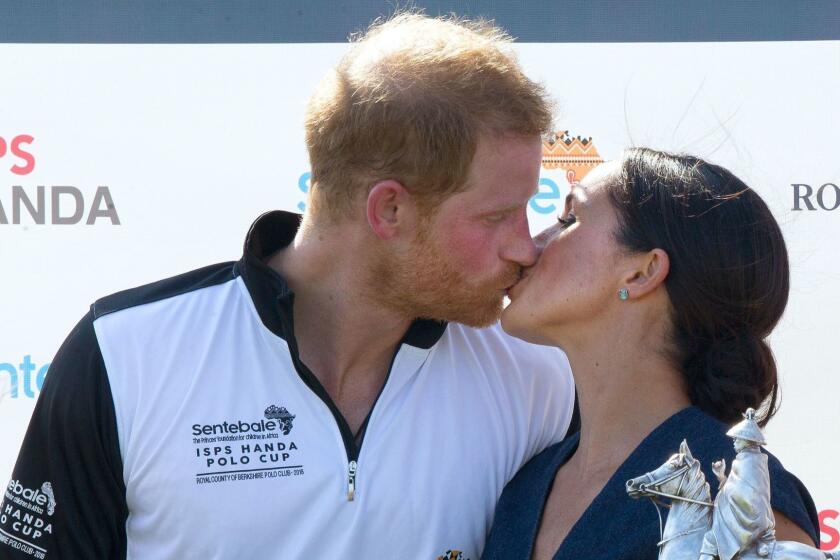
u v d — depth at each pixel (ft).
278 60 23.08
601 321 14.48
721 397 13.75
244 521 15.39
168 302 16.29
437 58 15.60
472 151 15.10
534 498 14.98
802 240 22.90
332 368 16.16
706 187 14.02
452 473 15.94
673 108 23.20
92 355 15.75
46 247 22.90
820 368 22.90
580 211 14.85
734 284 13.69
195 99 23.04
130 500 15.78
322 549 15.47
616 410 14.37
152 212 23.06
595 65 23.22
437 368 16.42
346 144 15.52
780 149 22.98
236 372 15.76
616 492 13.44
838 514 22.85
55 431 15.61
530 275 15.39
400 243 15.52
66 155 22.90
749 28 23.16
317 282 16.12
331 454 15.64
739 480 10.37
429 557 15.64
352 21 23.20
